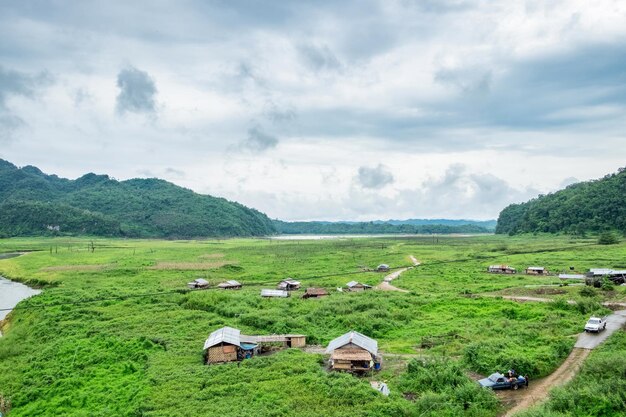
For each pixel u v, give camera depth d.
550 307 82.75
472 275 127.12
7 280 147.88
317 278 132.12
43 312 91.94
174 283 123.00
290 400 46.94
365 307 88.19
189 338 71.81
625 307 81.56
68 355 68.44
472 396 45.84
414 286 112.31
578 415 38.69
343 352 56.44
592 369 47.12
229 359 61.47
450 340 66.69
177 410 46.34
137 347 68.12
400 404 44.56
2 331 92.31
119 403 51.12
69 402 54.38
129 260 172.75
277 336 67.62
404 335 71.19
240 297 99.69
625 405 38.00
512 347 59.72
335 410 44.44
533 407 42.06
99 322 82.56
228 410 45.34
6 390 60.25
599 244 190.62
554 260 146.62
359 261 171.62
